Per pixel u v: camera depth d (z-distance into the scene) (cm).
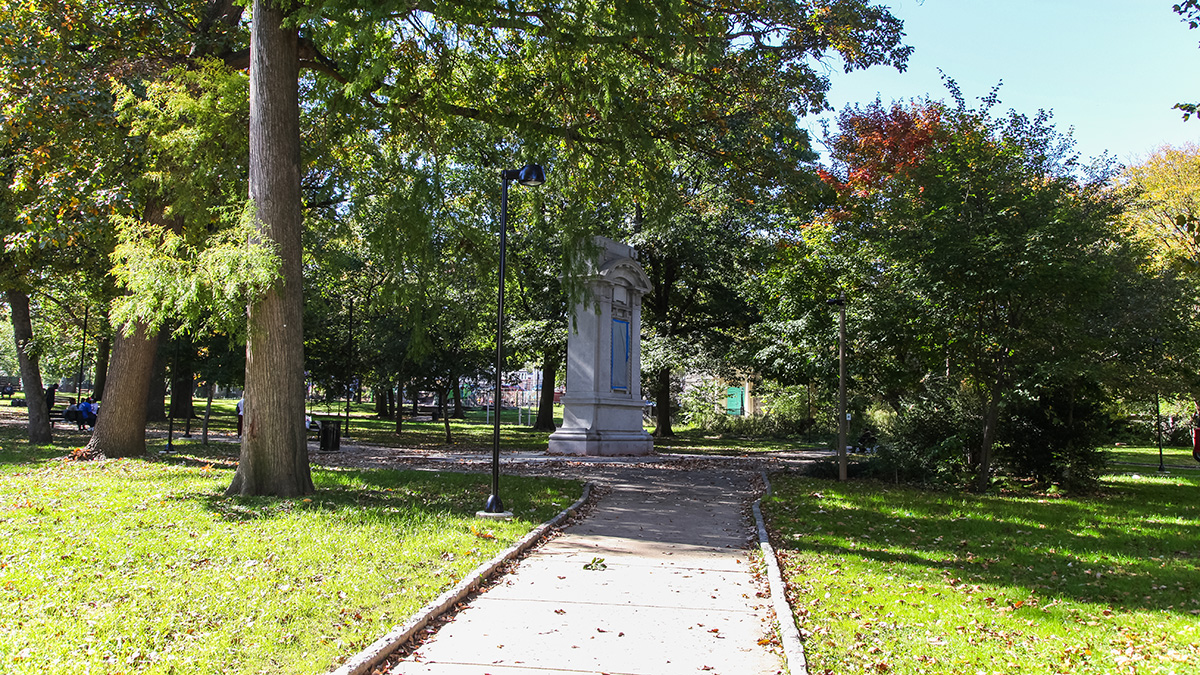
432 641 569
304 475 1206
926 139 2891
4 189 1523
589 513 1203
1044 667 543
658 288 3509
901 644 583
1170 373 1733
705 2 1525
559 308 3241
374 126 1667
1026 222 1600
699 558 890
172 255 1133
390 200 1533
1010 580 806
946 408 1842
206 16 1638
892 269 1845
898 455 1797
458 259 1747
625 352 2508
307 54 1376
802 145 1866
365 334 3086
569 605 675
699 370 3347
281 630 556
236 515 977
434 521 1004
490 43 1634
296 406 1200
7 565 690
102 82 1464
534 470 1823
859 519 1186
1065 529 1153
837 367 2003
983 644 588
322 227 1969
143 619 561
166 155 1436
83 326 3066
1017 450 1853
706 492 1504
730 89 1697
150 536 831
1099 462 1816
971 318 1723
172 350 1923
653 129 1680
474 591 710
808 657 548
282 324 1191
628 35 1327
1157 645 599
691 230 3133
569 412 2358
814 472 1905
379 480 1427
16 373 7825
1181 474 2353
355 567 740
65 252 1775
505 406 7150
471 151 1781
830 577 793
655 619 638
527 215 1995
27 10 1431
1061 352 1638
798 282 2041
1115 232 1709
